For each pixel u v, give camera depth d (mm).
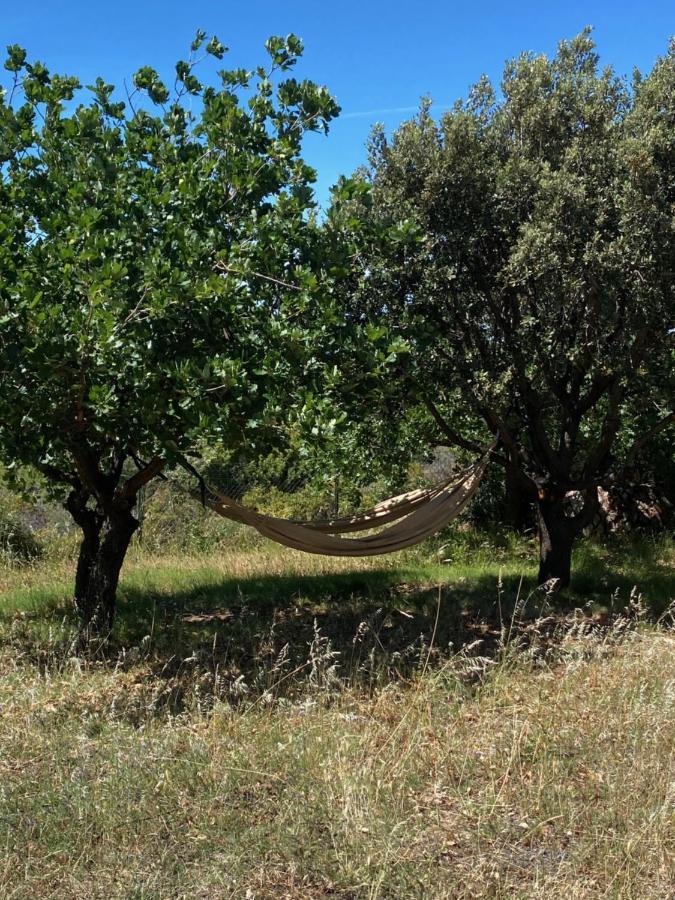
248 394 6113
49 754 4836
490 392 8797
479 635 8555
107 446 7312
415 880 3607
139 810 4129
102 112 7520
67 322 5836
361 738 5012
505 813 4316
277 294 6891
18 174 7031
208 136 7289
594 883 3701
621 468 9906
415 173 8969
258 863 3783
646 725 5180
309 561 12852
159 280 5812
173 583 11258
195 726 5465
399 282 8672
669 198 8406
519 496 14641
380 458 9914
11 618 9094
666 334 8664
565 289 8398
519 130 9297
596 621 9023
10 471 8594
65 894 3527
